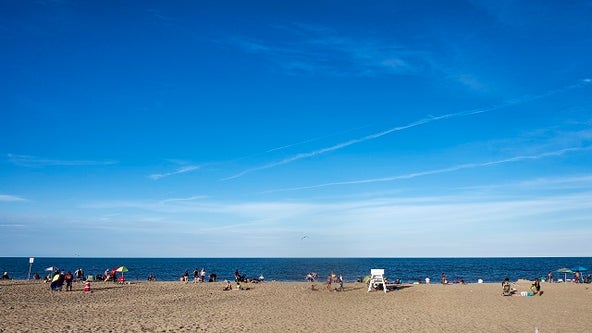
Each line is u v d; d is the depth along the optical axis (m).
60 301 26.89
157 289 37.56
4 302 25.23
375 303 28.62
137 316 21.06
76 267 129.25
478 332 18.20
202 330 17.64
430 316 22.70
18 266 131.50
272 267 130.38
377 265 147.38
